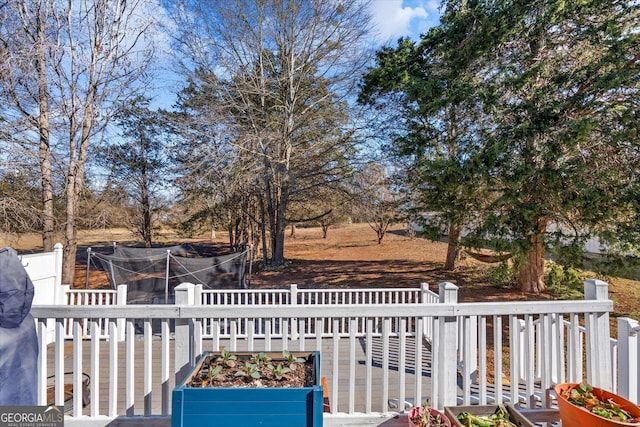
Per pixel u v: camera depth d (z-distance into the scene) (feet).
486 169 21.80
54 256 18.97
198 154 41.24
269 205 48.37
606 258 23.56
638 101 20.20
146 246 49.96
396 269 43.75
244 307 7.12
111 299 24.17
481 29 24.25
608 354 7.61
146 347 7.18
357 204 44.32
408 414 7.06
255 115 42.80
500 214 23.77
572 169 20.39
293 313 7.16
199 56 41.98
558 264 27.58
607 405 6.50
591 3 21.43
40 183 31.94
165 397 7.14
